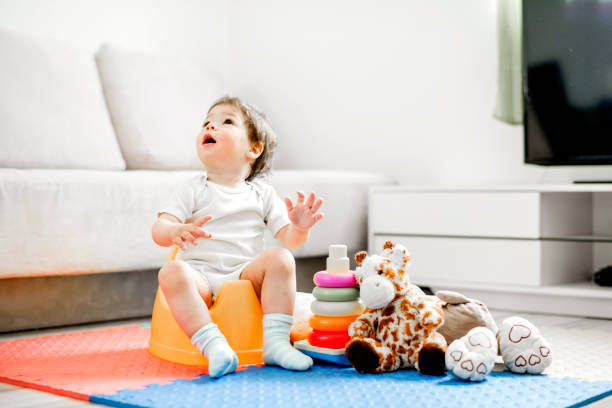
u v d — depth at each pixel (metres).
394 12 2.91
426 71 2.81
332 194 2.48
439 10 2.77
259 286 1.35
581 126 2.24
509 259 2.18
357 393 1.07
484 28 2.64
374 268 1.24
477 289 2.26
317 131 3.20
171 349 1.33
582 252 2.38
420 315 1.23
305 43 3.23
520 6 2.46
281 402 1.01
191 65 3.01
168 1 3.20
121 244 1.89
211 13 3.41
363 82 3.02
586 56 2.21
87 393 1.08
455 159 2.73
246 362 1.31
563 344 1.58
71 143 2.34
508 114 2.49
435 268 2.35
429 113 2.80
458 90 2.72
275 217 1.51
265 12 3.38
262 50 3.40
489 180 2.64
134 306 2.01
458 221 2.30
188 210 1.42
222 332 1.30
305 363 1.24
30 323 1.78
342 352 1.26
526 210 2.14
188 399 1.03
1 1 2.60
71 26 2.82
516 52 2.48
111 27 2.98
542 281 2.13
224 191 1.47
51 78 2.40
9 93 2.26
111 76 2.72
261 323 1.34
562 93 2.27
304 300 1.54
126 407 1.01
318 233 2.42
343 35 3.09
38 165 2.24
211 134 1.46
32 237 1.72
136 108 2.71
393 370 1.24
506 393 1.08
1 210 1.67
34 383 1.16
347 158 3.09
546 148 2.31
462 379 1.16
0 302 1.72
